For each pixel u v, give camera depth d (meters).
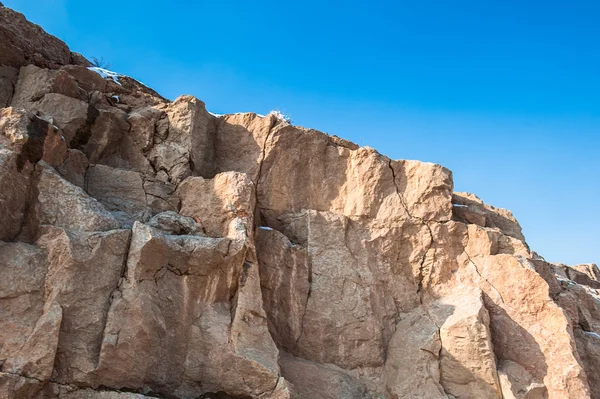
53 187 8.89
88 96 12.36
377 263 12.04
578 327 12.77
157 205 10.81
